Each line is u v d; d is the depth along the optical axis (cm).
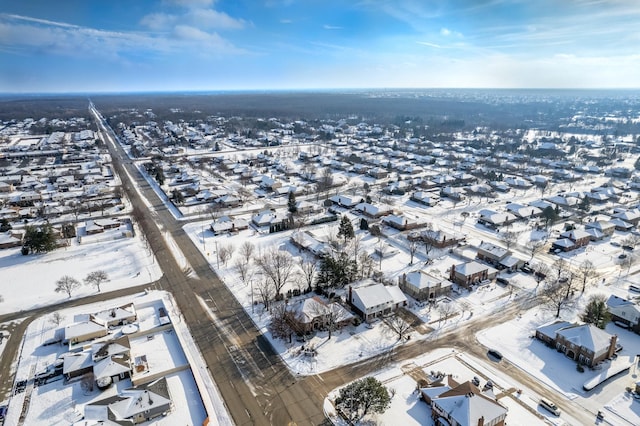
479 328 9281
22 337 8862
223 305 10188
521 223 16300
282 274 11569
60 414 6756
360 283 11281
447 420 6462
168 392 7044
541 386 7481
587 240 14088
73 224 15588
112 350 8000
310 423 6650
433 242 13850
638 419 6719
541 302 10319
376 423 6600
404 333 9050
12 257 13012
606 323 9038
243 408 6962
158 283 11294
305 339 8838
